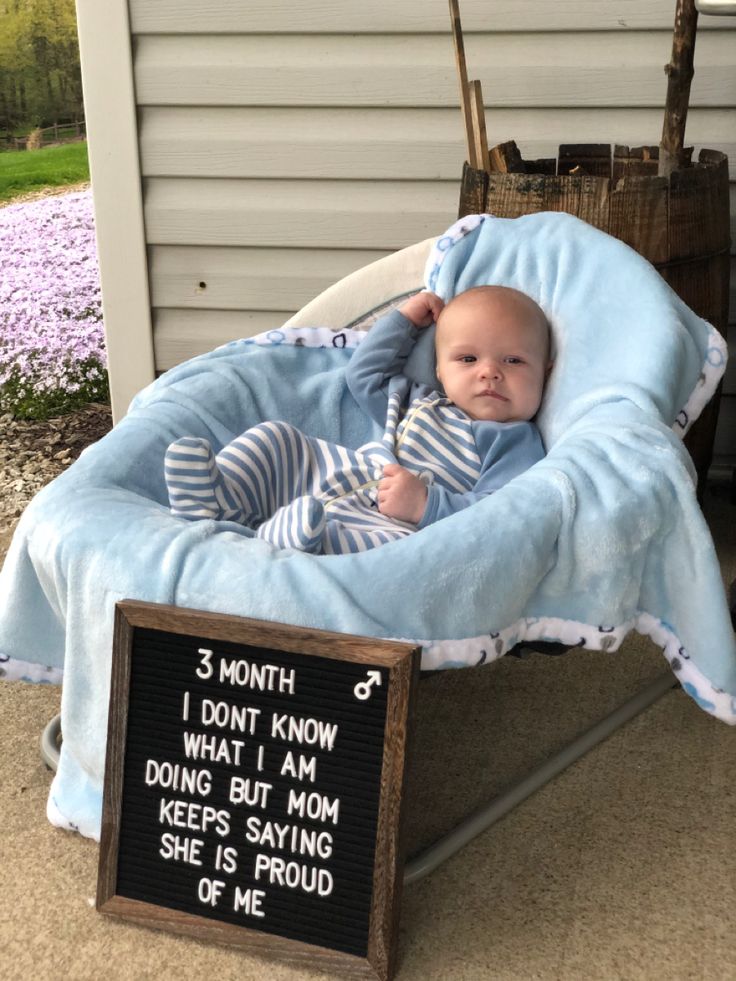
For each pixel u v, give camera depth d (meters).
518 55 2.20
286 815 1.13
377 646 1.09
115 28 2.23
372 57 2.23
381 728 1.09
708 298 2.01
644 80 2.18
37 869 1.30
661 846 1.33
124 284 2.46
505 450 1.60
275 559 1.17
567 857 1.32
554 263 1.69
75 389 3.24
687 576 1.26
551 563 1.22
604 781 1.46
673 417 1.47
